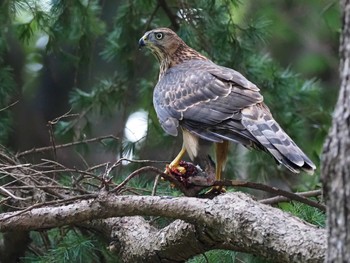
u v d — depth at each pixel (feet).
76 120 46.55
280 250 24.26
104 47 52.70
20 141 60.70
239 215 25.53
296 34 69.21
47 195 34.86
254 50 48.32
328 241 19.84
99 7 50.16
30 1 46.21
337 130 19.72
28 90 62.13
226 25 44.98
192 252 29.22
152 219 33.81
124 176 41.86
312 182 44.19
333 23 56.03
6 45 47.21
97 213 28.04
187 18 44.75
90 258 34.53
